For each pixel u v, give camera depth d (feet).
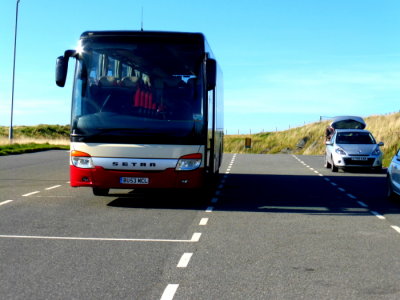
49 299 18.10
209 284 20.12
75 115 39.83
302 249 26.48
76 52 40.68
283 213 38.70
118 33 40.63
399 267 23.02
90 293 18.83
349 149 79.97
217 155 54.24
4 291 18.97
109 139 39.09
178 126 39.34
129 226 32.37
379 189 56.24
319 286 19.97
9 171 71.67
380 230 32.14
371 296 18.76
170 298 18.33
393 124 176.65
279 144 243.60
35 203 41.98
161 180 39.06
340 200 46.75
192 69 40.22
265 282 20.45
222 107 64.03
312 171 81.46
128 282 20.29
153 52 40.37
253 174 74.90
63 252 25.17
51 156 106.83
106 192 46.93
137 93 39.68
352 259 24.44
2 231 30.19
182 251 25.75
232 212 38.83
